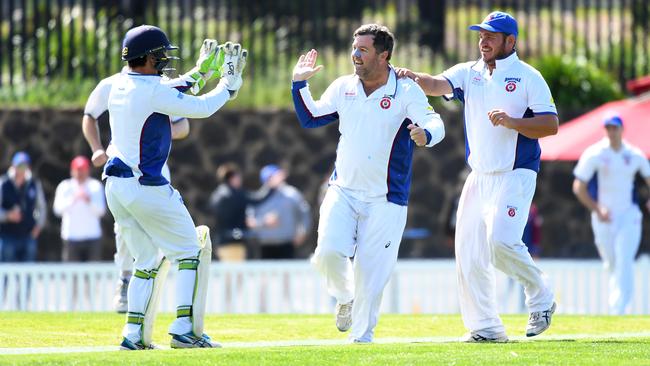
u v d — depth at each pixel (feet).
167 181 92.79
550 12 247.91
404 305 160.25
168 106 90.33
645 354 86.74
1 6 247.29
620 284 151.74
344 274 98.32
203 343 93.86
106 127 227.81
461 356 84.58
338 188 97.19
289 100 242.58
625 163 152.25
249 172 239.30
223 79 94.17
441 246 237.25
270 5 246.06
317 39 244.63
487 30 94.79
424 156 238.68
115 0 242.17
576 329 114.83
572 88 242.99
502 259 96.02
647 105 179.32
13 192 199.72
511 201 94.94
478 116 96.22
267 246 201.46
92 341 103.65
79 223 193.77
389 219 96.22
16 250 200.34
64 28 244.42
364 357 83.87
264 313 144.46
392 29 248.32
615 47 251.60
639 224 153.17
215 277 163.53
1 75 244.42
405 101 94.99
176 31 241.35
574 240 238.27
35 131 238.48
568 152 168.96
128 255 115.44
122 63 240.73
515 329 113.19
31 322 114.93
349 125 96.07
